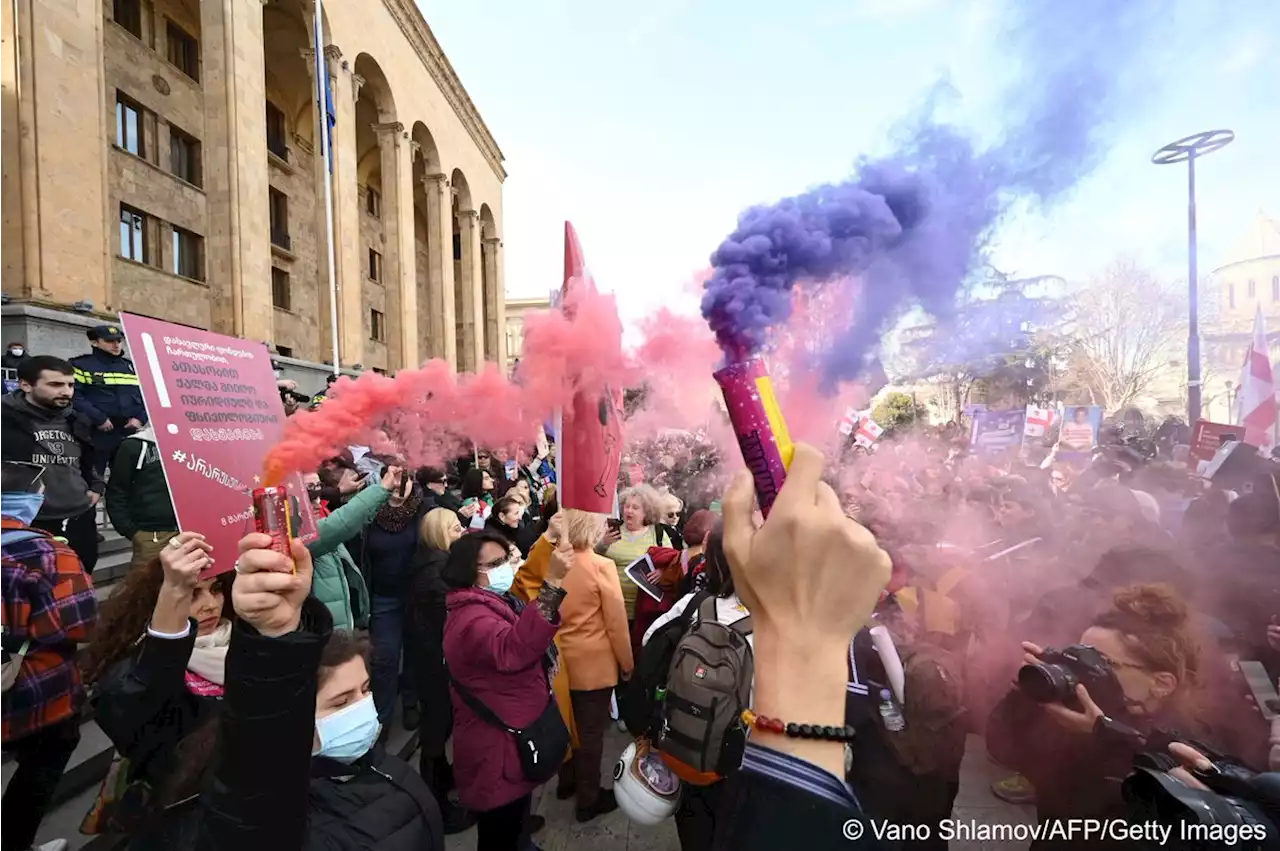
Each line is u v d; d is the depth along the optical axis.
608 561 3.83
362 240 29.94
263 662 1.14
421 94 28.25
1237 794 1.33
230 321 16.94
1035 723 1.83
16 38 11.34
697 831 2.50
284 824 1.15
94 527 4.48
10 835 2.63
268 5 20.94
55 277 11.69
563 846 3.58
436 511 4.06
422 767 3.83
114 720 1.67
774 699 0.87
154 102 18.47
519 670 2.69
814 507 0.89
